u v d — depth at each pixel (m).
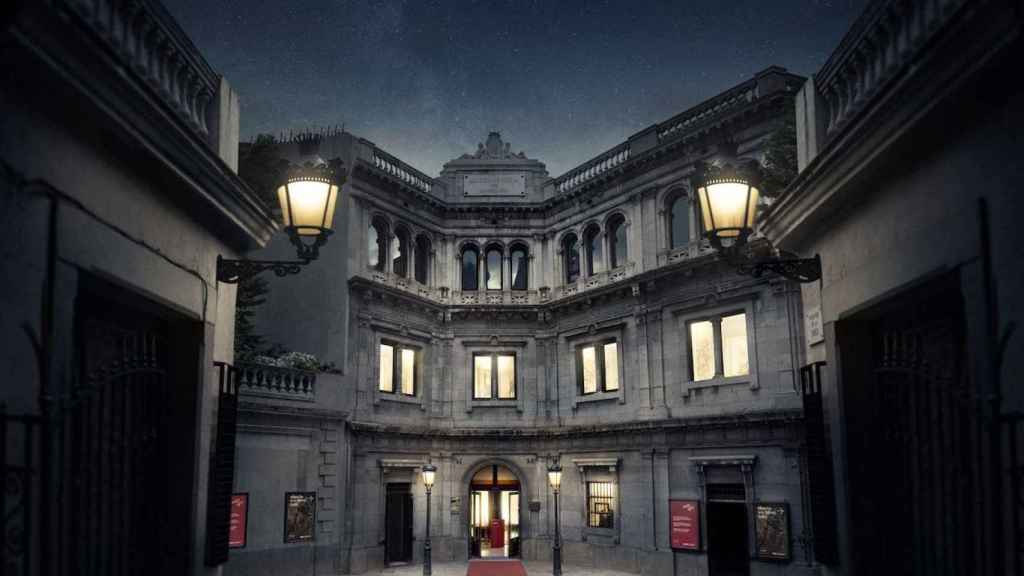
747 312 23.97
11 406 4.75
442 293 31.41
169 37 7.08
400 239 30.66
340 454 25.55
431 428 29.67
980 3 4.43
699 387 25.12
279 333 27.94
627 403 27.64
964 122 5.38
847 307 7.42
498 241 32.25
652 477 26.05
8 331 4.71
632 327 27.89
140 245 6.47
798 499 21.88
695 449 24.94
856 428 7.54
